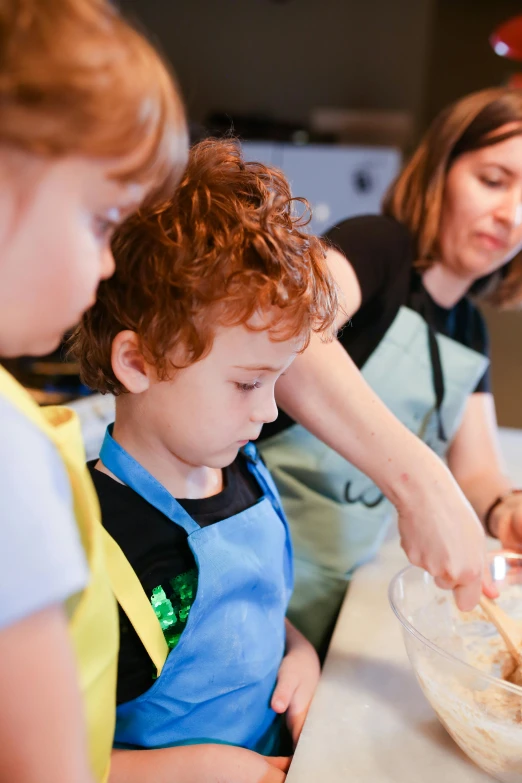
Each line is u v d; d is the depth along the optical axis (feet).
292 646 2.53
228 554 1.93
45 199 1.02
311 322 1.74
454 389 3.27
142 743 1.85
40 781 1.03
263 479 2.34
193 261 1.59
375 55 11.26
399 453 2.08
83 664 1.34
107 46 1.02
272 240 1.65
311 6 11.32
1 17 0.94
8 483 0.99
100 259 1.19
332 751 1.85
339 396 2.13
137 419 1.84
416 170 3.41
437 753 1.87
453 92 11.45
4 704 1.00
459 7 11.07
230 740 2.00
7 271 1.05
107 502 1.82
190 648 1.82
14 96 0.94
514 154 3.04
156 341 1.62
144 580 1.81
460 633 2.38
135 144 1.08
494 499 3.34
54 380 4.71
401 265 3.17
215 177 1.76
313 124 11.39
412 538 2.08
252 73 11.78
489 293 3.93
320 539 3.05
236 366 1.65
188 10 11.73
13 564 0.97
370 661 2.28
